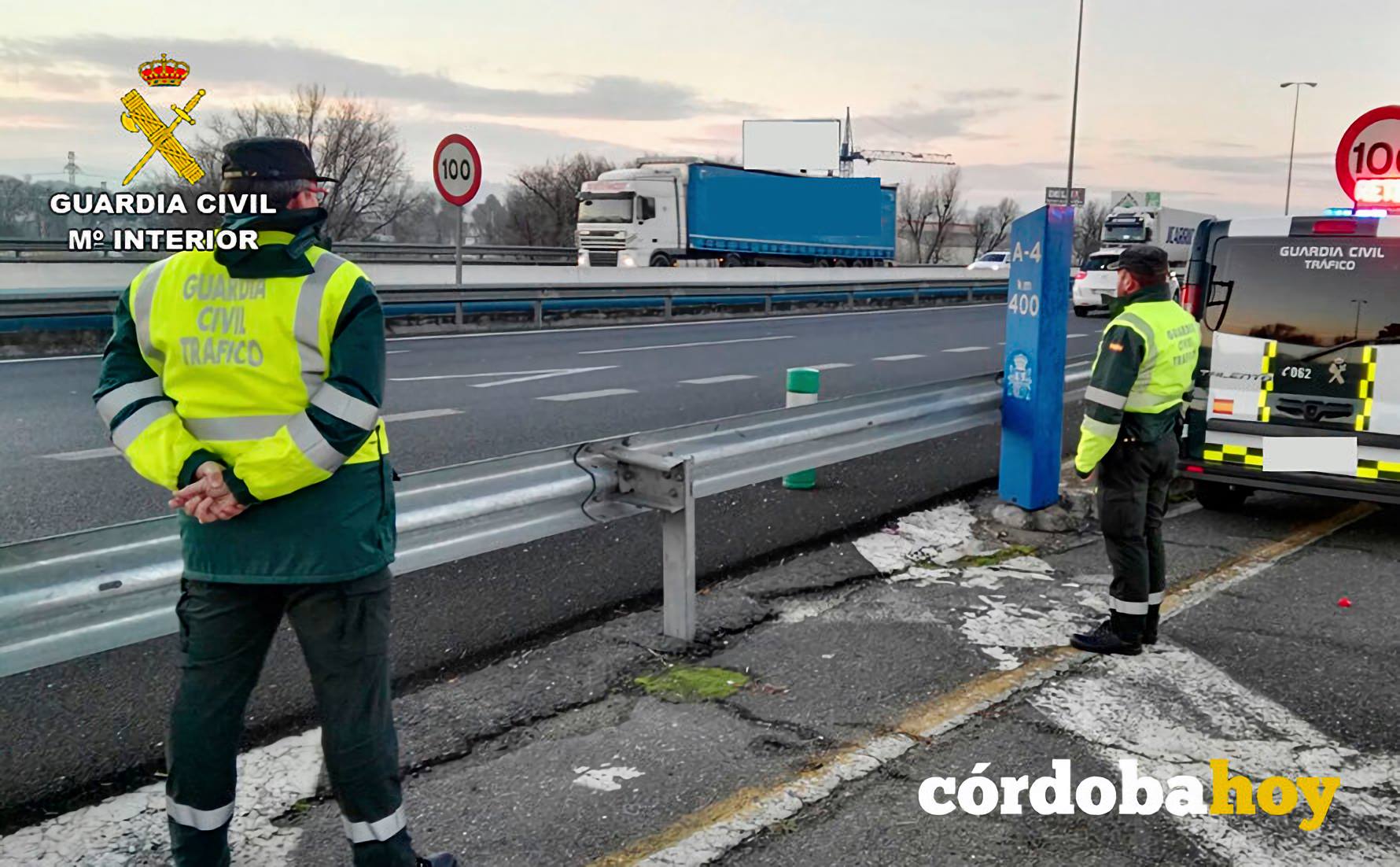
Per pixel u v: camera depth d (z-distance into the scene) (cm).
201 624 252
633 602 518
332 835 310
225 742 257
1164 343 445
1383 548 649
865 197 4328
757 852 305
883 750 367
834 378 1327
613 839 310
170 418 243
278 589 254
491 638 467
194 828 257
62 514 622
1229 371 693
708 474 491
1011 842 313
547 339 1812
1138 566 456
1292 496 797
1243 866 303
